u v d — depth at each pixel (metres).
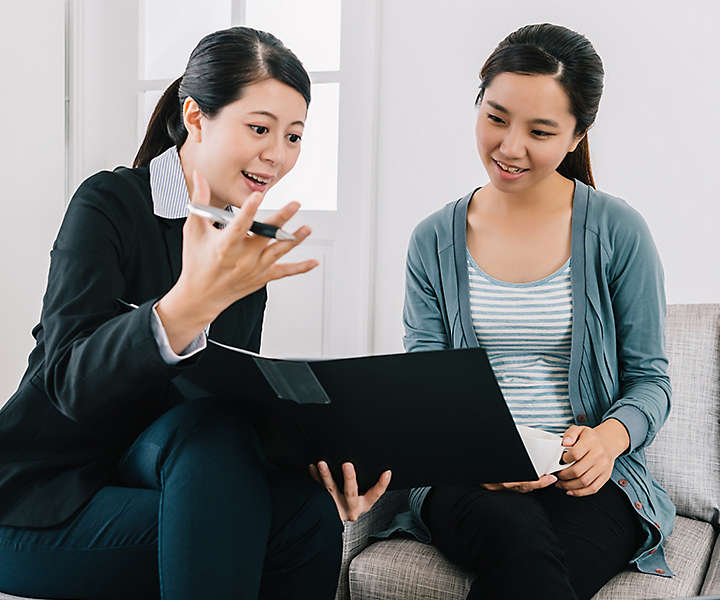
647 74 2.48
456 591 1.41
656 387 1.61
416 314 1.78
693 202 2.46
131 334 1.07
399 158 2.74
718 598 1.23
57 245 1.29
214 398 1.24
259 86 1.30
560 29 1.54
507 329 1.65
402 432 1.23
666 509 1.58
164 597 1.09
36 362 1.29
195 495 1.10
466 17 2.64
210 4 2.95
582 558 1.39
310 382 1.16
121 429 1.28
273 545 1.22
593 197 1.68
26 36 2.68
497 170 1.58
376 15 2.72
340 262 2.81
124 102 3.00
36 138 2.73
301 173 2.89
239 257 0.99
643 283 1.63
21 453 1.25
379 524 1.66
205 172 1.35
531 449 1.40
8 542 1.20
